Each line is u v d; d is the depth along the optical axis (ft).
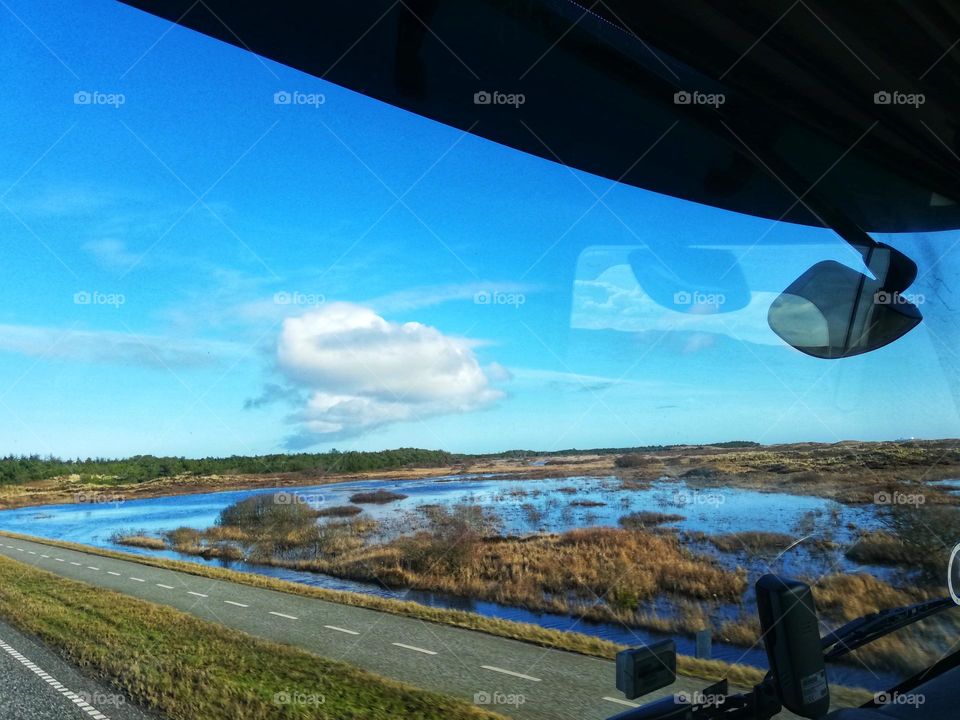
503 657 10.33
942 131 7.00
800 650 4.75
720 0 5.25
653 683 4.50
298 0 4.31
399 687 11.23
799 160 6.73
